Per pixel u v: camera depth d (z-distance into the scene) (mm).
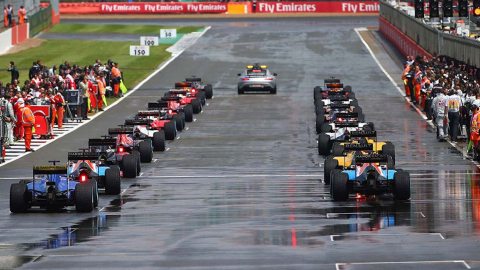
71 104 160250
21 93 141875
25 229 73375
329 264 58781
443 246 63562
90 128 153000
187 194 92125
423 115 164000
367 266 57844
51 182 81625
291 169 111000
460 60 178375
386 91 199375
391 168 92562
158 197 90250
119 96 195625
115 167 92375
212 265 59469
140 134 126875
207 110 176000
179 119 149000
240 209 82312
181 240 68062
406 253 61438
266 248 64375
